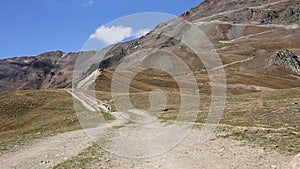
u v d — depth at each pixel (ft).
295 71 611.88
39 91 302.86
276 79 536.83
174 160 61.52
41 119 220.23
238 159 60.39
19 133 146.72
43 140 101.40
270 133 81.71
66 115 205.26
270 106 139.03
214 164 57.93
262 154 62.95
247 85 453.17
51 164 66.23
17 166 68.23
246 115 120.06
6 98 273.75
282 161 57.77
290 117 107.86
